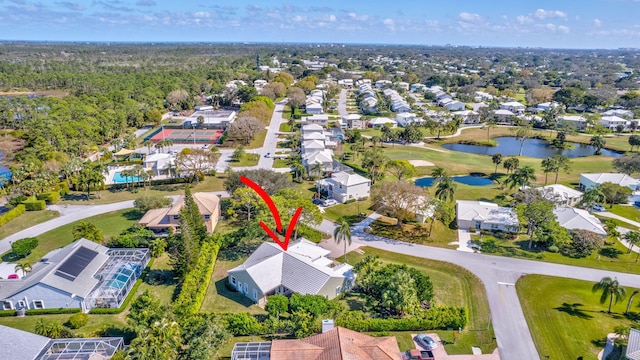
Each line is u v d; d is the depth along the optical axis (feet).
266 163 409.90
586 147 517.14
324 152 414.00
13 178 318.65
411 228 266.57
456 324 167.63
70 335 154.71
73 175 344.69
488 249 238.89
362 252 235.61
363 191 318.04
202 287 188.55
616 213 295.48
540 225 248.52
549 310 183.73
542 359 153.58
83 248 205.98
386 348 140.56
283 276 193.47
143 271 209.97
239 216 285.23
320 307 169.89
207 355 139.64
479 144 522.06
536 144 532.32
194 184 346.95
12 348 135.03
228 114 613.93
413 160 426.92
